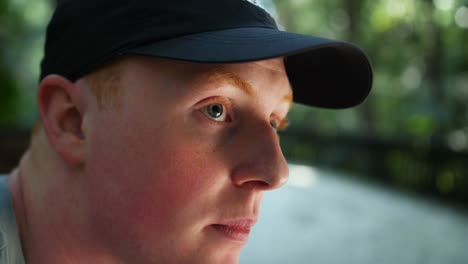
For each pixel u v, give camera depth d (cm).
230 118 113
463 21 1148
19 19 1016
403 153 1015
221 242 113
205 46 107
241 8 118
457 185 896
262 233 602
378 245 602
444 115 1112
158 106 109
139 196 110
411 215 780
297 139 1298
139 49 109
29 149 135
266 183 110
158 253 112
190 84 109
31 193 128
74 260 121
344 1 1377
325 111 1466
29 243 126
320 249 566
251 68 113
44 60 131
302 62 144
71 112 120
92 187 116
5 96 714
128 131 111
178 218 110
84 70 116
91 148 116
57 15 125
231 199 111
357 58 135
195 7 113
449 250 612
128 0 113
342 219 711
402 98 1356
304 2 1559
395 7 1291
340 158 1172
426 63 1216
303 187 928
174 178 109
